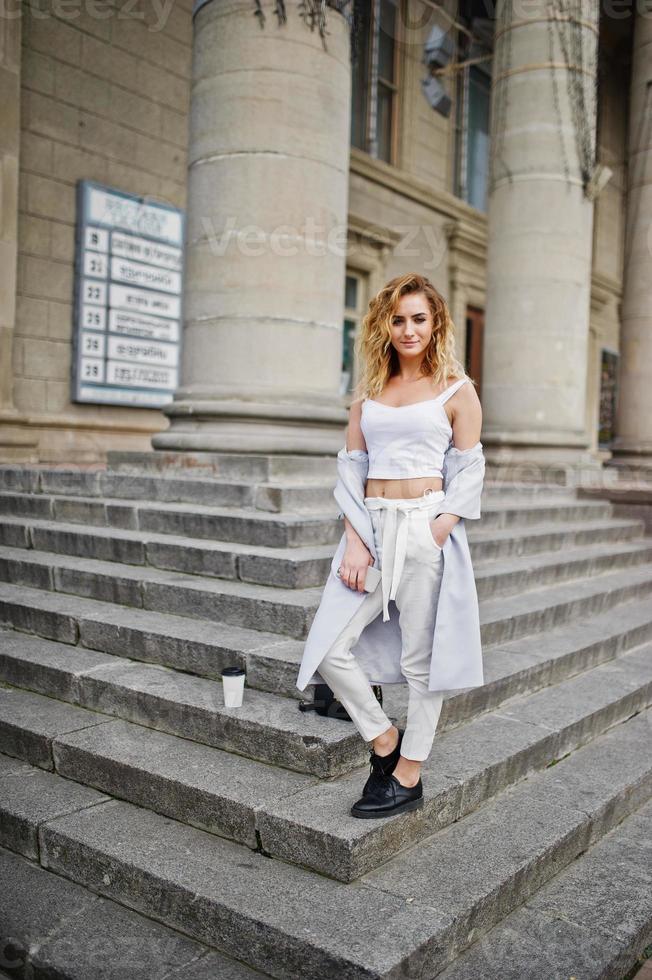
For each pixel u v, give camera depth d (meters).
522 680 3.96
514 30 7.98
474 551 5.31
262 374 5.57
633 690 4.18
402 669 2.62
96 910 2.63
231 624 3.93
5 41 7.22
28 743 3.38
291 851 2.61
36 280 7.81
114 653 3.96
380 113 11.49
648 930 2.61
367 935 2.24
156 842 2.75
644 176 8.52
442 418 2.60
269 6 5.39
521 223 8.02
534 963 2.36
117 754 3.11
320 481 5.45
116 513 5.16
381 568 2.57
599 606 5.38
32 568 4.80
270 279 5.51
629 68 15.09
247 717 3.09
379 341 2.67
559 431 8.12
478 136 13.24
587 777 3.40
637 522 7.27
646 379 8.65
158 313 8.75
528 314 8.04
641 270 8.63
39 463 7.84
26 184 7.67
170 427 5.96
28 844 2.91
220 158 5.52
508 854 2.71
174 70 8.88
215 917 2.41
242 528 4.54
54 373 8.00
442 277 12.44
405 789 2.65
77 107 8.01
